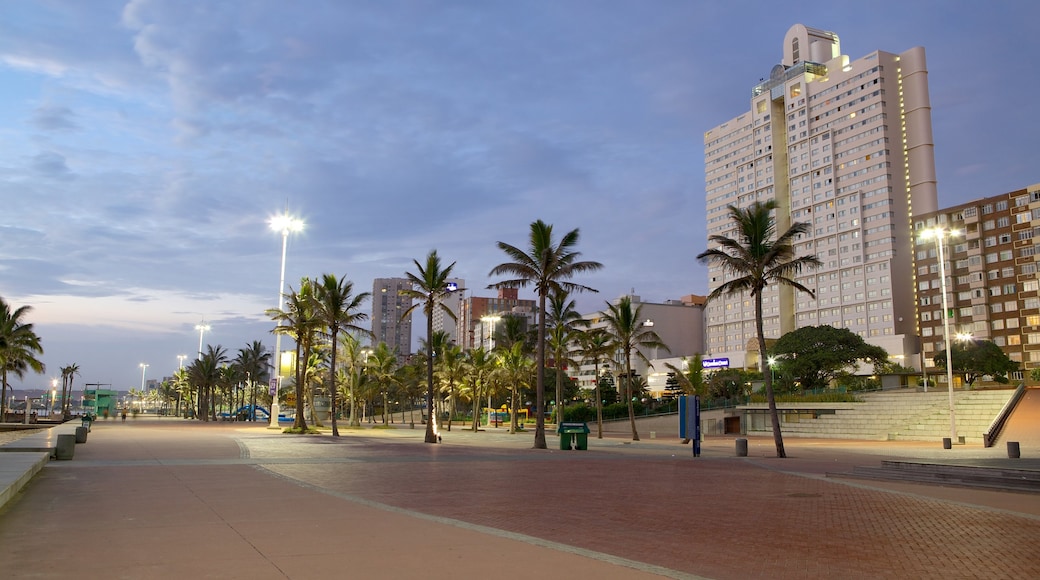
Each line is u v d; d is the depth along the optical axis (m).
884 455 33.44
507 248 37.91
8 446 23.02
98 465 20.19
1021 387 59.81
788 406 67.38
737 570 8.02
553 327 60.34
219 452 26.36
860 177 148.00
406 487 16.25
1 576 7.02
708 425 72.19
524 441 45.62
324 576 7.17
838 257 149.88
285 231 53.66
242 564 7.68
